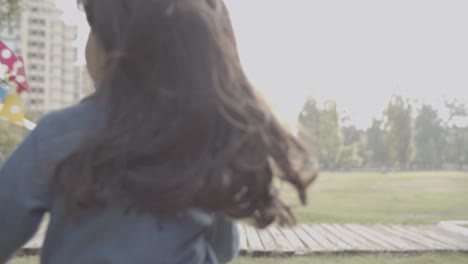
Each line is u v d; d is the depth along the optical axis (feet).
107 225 3.31
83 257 3.32
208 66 3.35
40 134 3.50
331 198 57.72
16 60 20.59
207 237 3.87
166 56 3.34
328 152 200.34
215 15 3.58
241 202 3.42
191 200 3.29
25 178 3.43
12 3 41.16
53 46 222.89
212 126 3.26
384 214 35.96
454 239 21.24
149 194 3.20
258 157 3.38
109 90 3.44
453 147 243.40
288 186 3.87
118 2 3.59
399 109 209.67
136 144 3.23
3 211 3.47
